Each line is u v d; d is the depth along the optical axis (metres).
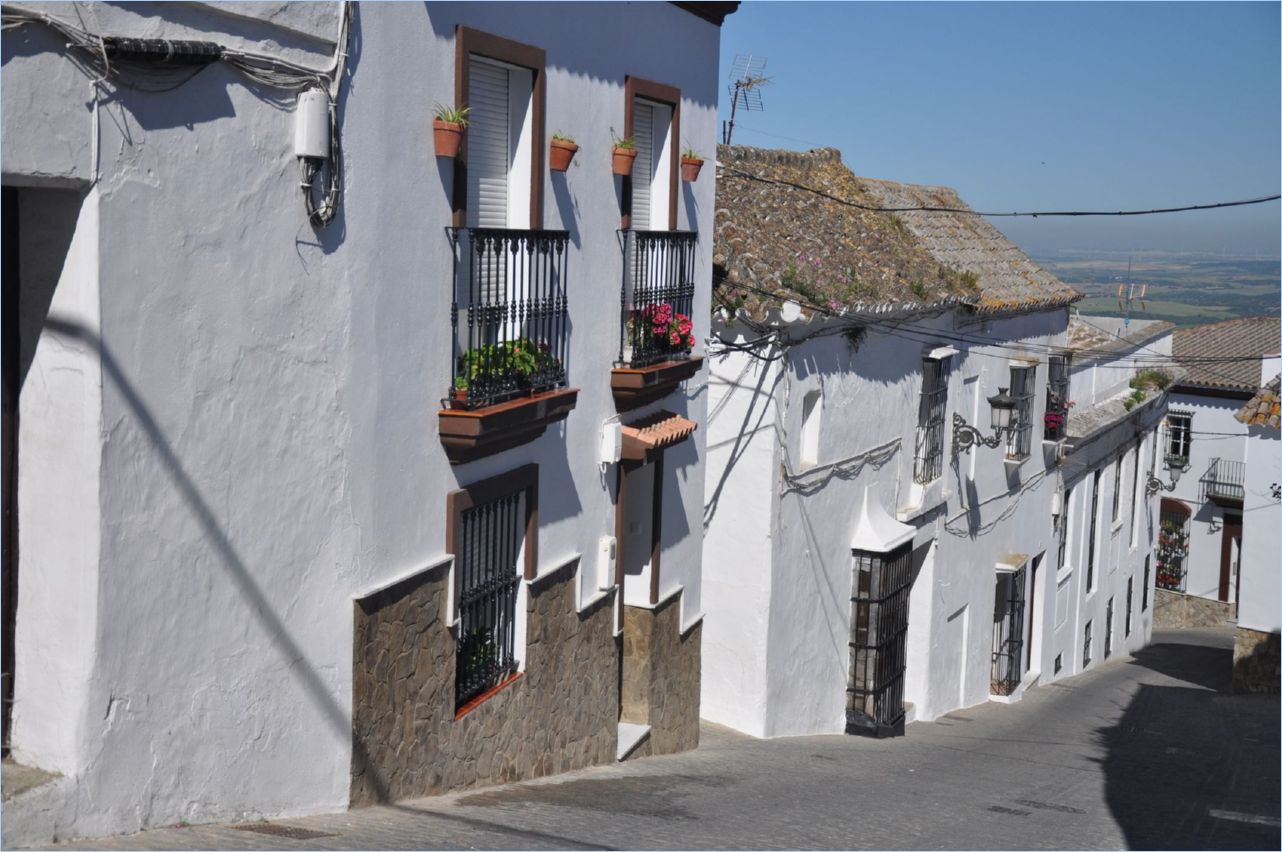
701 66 12.05
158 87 5.62
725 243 13.61
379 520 7.53
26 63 4.94
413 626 7.93
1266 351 38.66
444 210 8.04
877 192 19.56
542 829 7.44
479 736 8.85
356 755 7.40
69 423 5.42
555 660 10.02
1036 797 11.37
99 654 5.48
